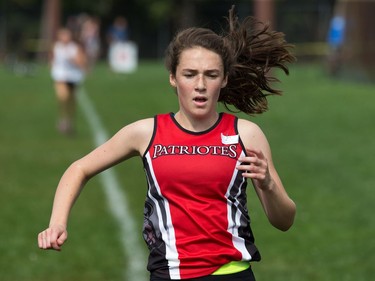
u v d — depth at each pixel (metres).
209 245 10.83
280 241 21.98
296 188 28.09
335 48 70.50
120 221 23.69
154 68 92.88
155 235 11.00
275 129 41.19
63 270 19.50
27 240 21.89
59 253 20.75
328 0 113.94
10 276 19.06
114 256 20.48
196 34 10.99
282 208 10.95
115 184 28.41
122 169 31.00
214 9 124.00
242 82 12.33
